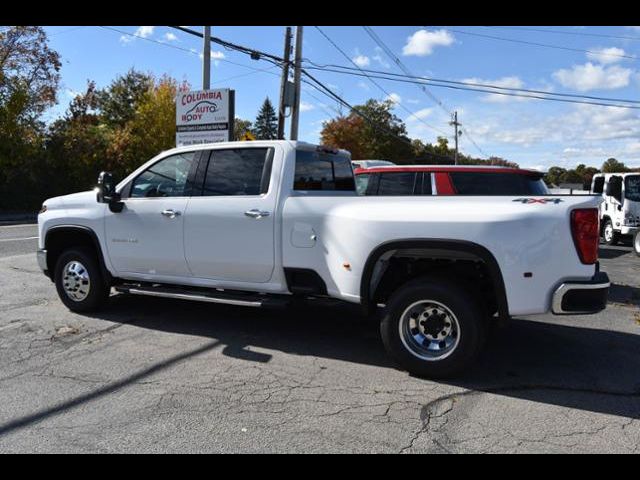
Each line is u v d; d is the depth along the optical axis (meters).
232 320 6.23
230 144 5.48
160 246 5.67
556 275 4.15
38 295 7.35
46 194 28.45
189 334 5.65
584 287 4.09
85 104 36.06
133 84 49.69
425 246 4.35
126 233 5.87
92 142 29.78
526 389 4.29
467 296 4.32
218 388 4.21
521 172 8.45
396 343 4.51
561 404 4.01
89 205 6.15
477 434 3.52
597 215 4.20
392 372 4.62
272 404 3.92
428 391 4.21
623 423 3.70
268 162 5.24
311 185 5.57
